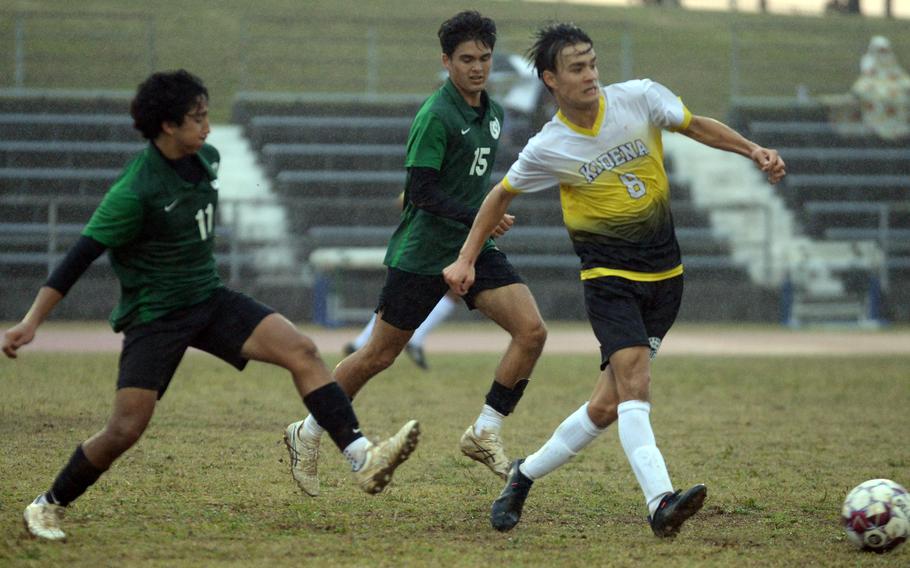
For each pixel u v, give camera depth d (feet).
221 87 342.64
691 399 131.13
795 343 216.13
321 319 248.52
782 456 92.27
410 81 356.18
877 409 123.65
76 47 353.10
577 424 64.34
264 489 74.90
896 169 307.17
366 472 58.85
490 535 62.85
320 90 345.31
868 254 274.16
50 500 60.23
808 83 379.14
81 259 56.49
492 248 76.43
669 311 64.39
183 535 60.85
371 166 292.61
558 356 184.55
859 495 59.93
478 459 76.18
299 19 327.06
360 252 250.98
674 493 60.49
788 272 265.13
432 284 75.97
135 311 59.00
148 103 56.29
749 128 318.04
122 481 76.18
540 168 63.16
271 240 262.06
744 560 57.16
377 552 57.82
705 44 414.82
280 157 288.92
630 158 62.69
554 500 73.67
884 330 252.42
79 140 291.17
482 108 76.48
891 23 469.98
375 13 420.36
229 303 60.64
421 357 156.25
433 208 72.59
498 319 75.25
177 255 58.29
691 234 285.23
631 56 392.06
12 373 142.82
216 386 135.23
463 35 74.02
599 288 63.21
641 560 56.85
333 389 60.03
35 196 273.33
